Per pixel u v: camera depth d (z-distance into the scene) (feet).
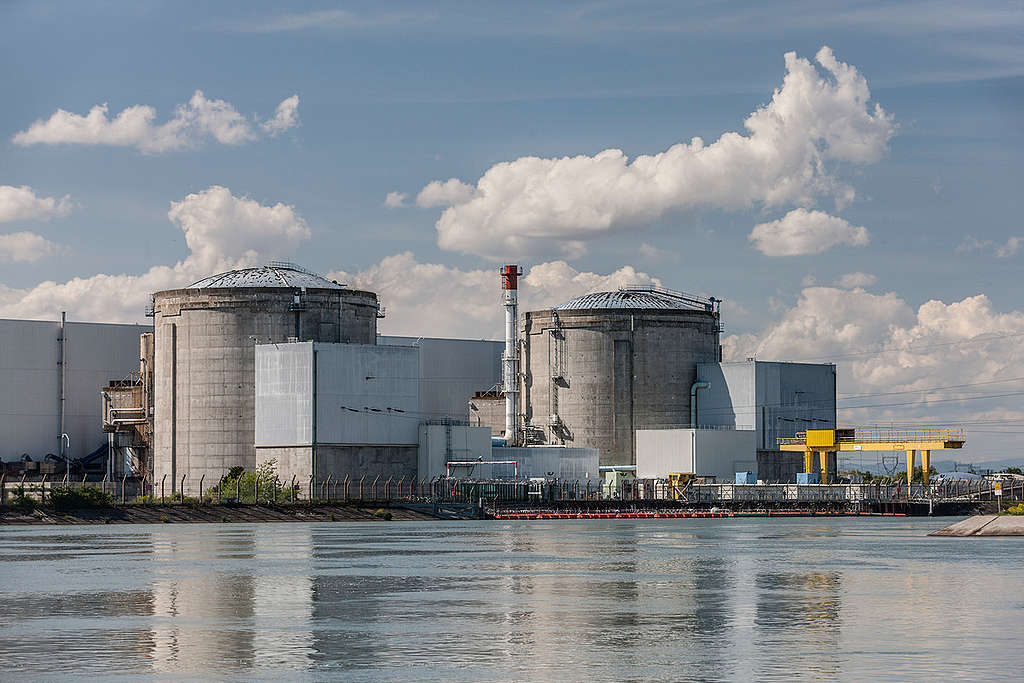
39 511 625.41
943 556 386.11
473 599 264.52
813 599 263.29
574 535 520.01
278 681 175.11
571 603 257.34
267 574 322.75
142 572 328.49
